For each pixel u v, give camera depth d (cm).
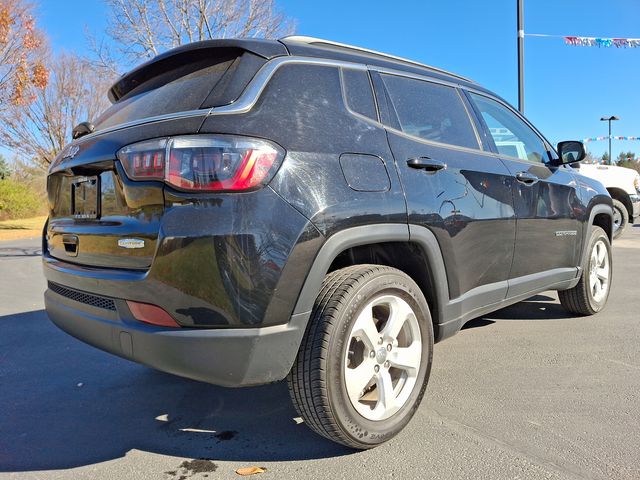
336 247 226
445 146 305
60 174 290
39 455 254
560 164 419
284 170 215
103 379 360
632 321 465
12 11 1593
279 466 238
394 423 252
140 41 954
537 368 354
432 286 282
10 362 397
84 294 254
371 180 246
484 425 272
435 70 343
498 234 327
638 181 1092
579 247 436
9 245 1453
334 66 264
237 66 235
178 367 210
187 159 207
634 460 235
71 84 2009
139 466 243
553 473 225
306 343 225
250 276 204
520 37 1019
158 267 209
